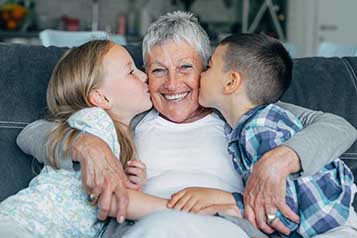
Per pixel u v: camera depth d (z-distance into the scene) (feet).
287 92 5.82
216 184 5.01
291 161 4.39
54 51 6.02
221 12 22.02
